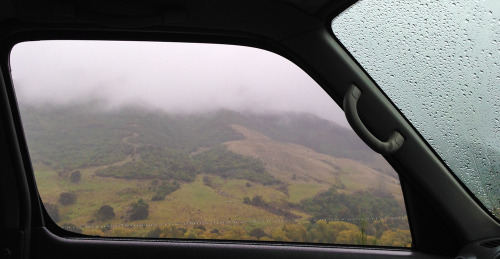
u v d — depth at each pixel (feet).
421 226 6.80
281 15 5.95
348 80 6.25
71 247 7.02
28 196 6.84
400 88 6.30
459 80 6.15
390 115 6.21
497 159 6.23
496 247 5.57
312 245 7.33
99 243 7.06
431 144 6.37
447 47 6.09
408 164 6.31
